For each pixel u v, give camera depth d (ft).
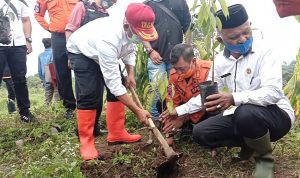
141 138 14.24
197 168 11.25
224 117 10.55
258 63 9.96
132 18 10.87
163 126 12.52
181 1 14.37
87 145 12.41
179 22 14.28
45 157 11.00
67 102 17.31
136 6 10.97
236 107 10.28
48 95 22.68
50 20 16.65
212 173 10.85
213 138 10.68
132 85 13.08
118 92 11.43
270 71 9.70
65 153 11.60
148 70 13.99
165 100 13.53
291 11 6.14
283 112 10.11
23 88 17.11
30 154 12.77
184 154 12.18
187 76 11.81
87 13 13.60
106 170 11.52
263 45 10.03
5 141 15.08
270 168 10.01
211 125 10.55
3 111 25.85
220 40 9.84
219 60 10.61
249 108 9.62
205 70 11.84
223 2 8.73
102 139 15.01
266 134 9.75
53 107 16.81
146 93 12.67
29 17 17.40
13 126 17.03
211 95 9.62
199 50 12.28
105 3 13.76
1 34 14.44
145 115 11.55
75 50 12.15
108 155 12.57
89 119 12.36
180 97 12.39
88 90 12.14
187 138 13.30
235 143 10.72
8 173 10.96
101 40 11.29
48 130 14.97
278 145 12.17
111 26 11.48
